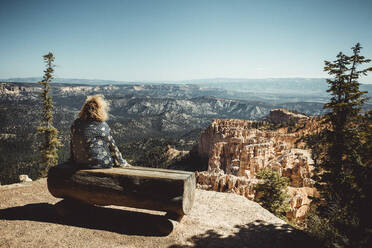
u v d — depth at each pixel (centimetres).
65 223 556
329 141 1662
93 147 507
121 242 481
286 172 4353
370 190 496
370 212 480
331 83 1747
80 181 518
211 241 495
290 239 514
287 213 2583
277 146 7312
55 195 556
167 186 469
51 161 3209
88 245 466
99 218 569
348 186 566
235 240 502
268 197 2294
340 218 533
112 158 538
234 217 616
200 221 583
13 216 595
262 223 588
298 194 2962
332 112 1744
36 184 917
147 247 465
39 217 589
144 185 480
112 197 504
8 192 810
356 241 446
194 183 521
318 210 707
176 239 497
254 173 6500
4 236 493
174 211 472
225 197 756
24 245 461
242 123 14200
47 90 3184
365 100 1641
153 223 538
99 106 506
